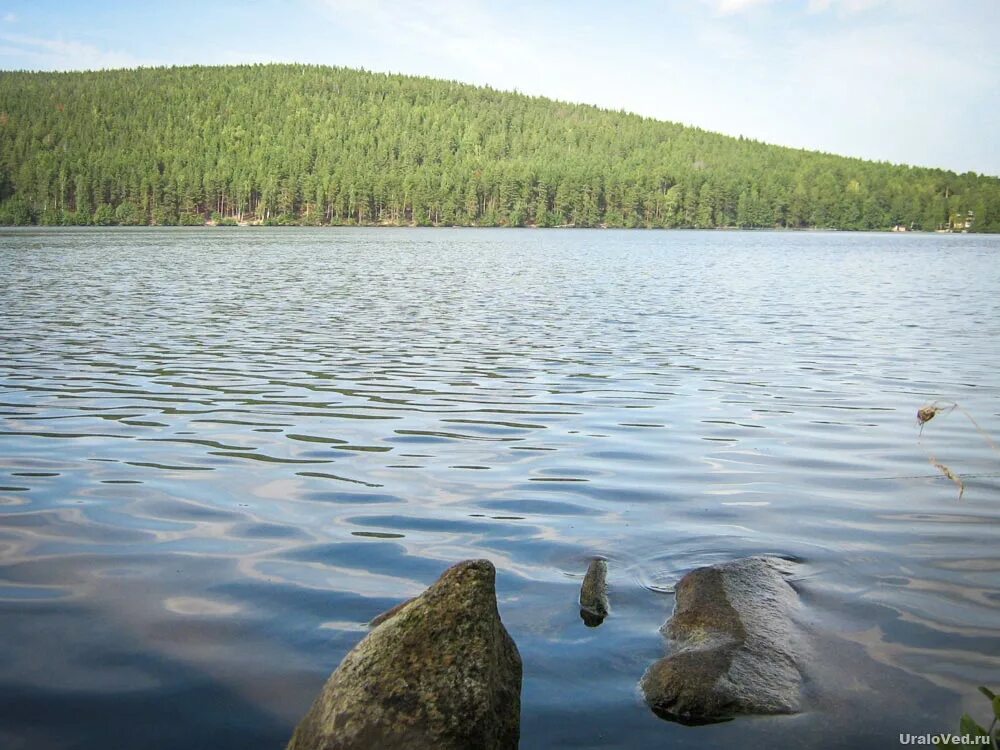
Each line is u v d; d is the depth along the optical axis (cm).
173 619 596
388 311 2714
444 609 447
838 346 2027
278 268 4819
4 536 760
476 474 972
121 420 1228
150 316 2539
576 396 1423
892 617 596
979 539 759
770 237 13550
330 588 652
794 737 459
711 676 501
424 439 1134
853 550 730
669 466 1009
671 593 645
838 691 500
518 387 1495
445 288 3619
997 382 1569
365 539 761
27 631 577
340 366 1698
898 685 507
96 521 801
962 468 999
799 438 1148
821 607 611
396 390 1463
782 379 1592
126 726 469
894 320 2597
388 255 6384
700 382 1554
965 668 527
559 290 3578
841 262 6269
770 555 712
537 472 983
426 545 747
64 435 1136
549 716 479
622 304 3017
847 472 986
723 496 891
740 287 3878
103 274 4234
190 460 1021
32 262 5112
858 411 1320
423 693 421
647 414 1293
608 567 696
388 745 408
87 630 579
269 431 1171
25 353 1833
